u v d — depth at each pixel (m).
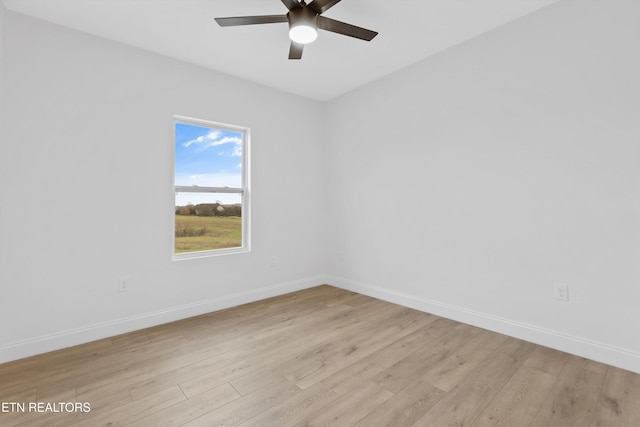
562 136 2.32
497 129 2.67
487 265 2.77
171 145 3.03
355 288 3.99
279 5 2.30
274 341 2.56
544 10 2.39
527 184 2.51
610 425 1.57
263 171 3.75
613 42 2.10
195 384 1.94
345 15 2.46
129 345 2.49
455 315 2.99
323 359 2.25
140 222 2.84
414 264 3.34
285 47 2.89
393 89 3.48
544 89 2.41
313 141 4.27
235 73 3.42
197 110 3.20
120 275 2.73
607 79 2.13
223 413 1.67
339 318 3.07
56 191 2.44
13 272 2.28
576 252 2.28
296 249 4.08
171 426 1.57
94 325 2.60
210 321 3.01
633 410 1.67
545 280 2.43
